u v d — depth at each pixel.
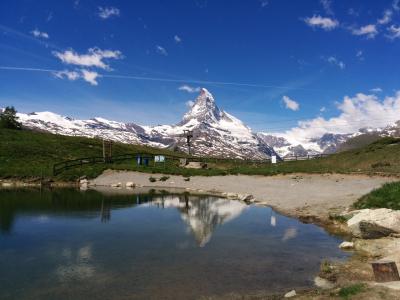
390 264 14.73
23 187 68.62
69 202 46.53
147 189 67.00
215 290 15.71
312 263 19.48
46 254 21.73
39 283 16.78
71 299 14.92
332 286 15.77
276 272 18.02
